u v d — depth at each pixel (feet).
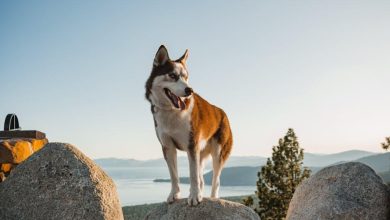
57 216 7.22
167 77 7.55
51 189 7.38
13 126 9.41
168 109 7.66
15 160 8.13
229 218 8.13
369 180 8.18
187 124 7.73
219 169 9.07
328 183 8.41
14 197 7.36
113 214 7.50
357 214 7.85
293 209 8.82
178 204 8.32
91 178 7.59
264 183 24.07
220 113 9.08
